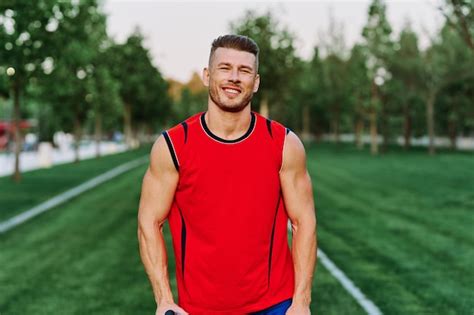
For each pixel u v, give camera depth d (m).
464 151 51.88
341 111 69.56
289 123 90.06
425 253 8.96
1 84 20.69
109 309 6.14
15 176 21.61
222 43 2.55
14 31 19.73
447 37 43.97
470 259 8.49
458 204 14.84
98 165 32.03
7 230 11.12
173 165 2.60
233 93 2.51
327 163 33.56
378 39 47.69
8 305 6.29
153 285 2.66
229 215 2.60
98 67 37.69
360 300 6.35
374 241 9.98
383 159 38.09
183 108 93.62
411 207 14.45
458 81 45.53
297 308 2.69
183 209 2.66
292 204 2.72
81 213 13.40
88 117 35.88
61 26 20.66
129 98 57.47
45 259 8.65
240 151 2.58
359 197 16.69
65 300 6.48
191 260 2.67
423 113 55.53
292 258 2.78
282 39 38.94
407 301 6.32
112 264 8.28
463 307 6.11
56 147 58.28
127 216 12.95
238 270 2.65
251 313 2.70
